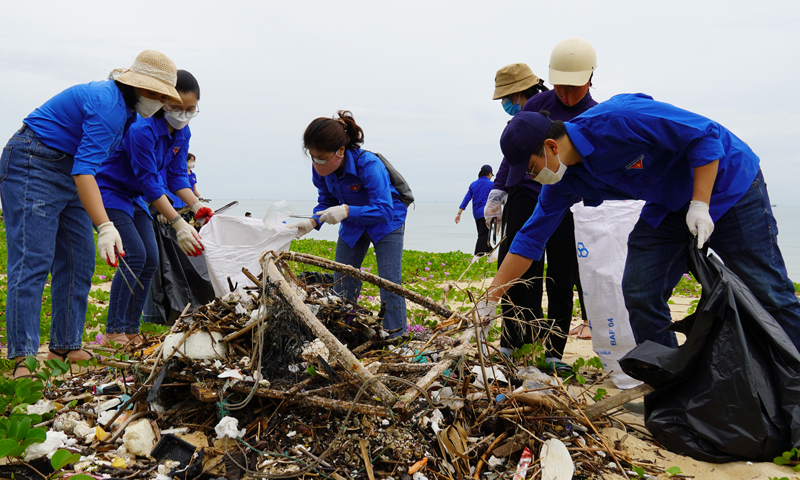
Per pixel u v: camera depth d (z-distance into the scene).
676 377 2.55
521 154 2.71
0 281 6.41
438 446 2.34
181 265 4.55
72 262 3.37
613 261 3.55
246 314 2.69
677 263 2.93
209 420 2.49
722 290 2.45
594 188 3.03
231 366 2.50
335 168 3.83
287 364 2.53
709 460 2.46
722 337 2.45
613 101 2.75
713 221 2.76
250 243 4.02
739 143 2.81
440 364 2.32
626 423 2.83
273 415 2.38
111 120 3.15
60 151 3.15
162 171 4.34
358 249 4.11
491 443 2.39
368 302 5.49
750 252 2.72
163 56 3.25
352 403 2.09
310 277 3.93
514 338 3.97
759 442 2.37
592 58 3.58
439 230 44.38
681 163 2.73
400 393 2.37
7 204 3.11
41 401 2.59
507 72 4.30
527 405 2.53
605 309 3.53
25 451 2.07
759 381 2.41
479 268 10.07
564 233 3.78
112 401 2.63
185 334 2.55
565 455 2.26
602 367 3.59
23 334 3.01
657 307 2.97
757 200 2.72
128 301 4.00
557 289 3.86
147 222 4.15
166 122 3.96
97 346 3.64
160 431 2.41
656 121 2.60
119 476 2.08
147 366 2.58
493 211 4.33
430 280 8.81
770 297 2.72
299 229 3.92
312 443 2.29
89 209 3.05
